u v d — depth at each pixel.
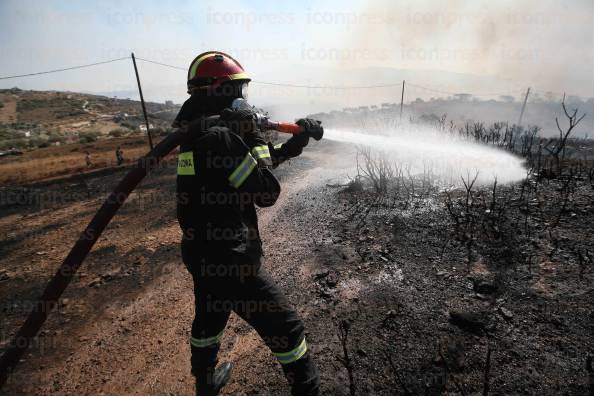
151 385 2.32
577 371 1.87
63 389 2.35
